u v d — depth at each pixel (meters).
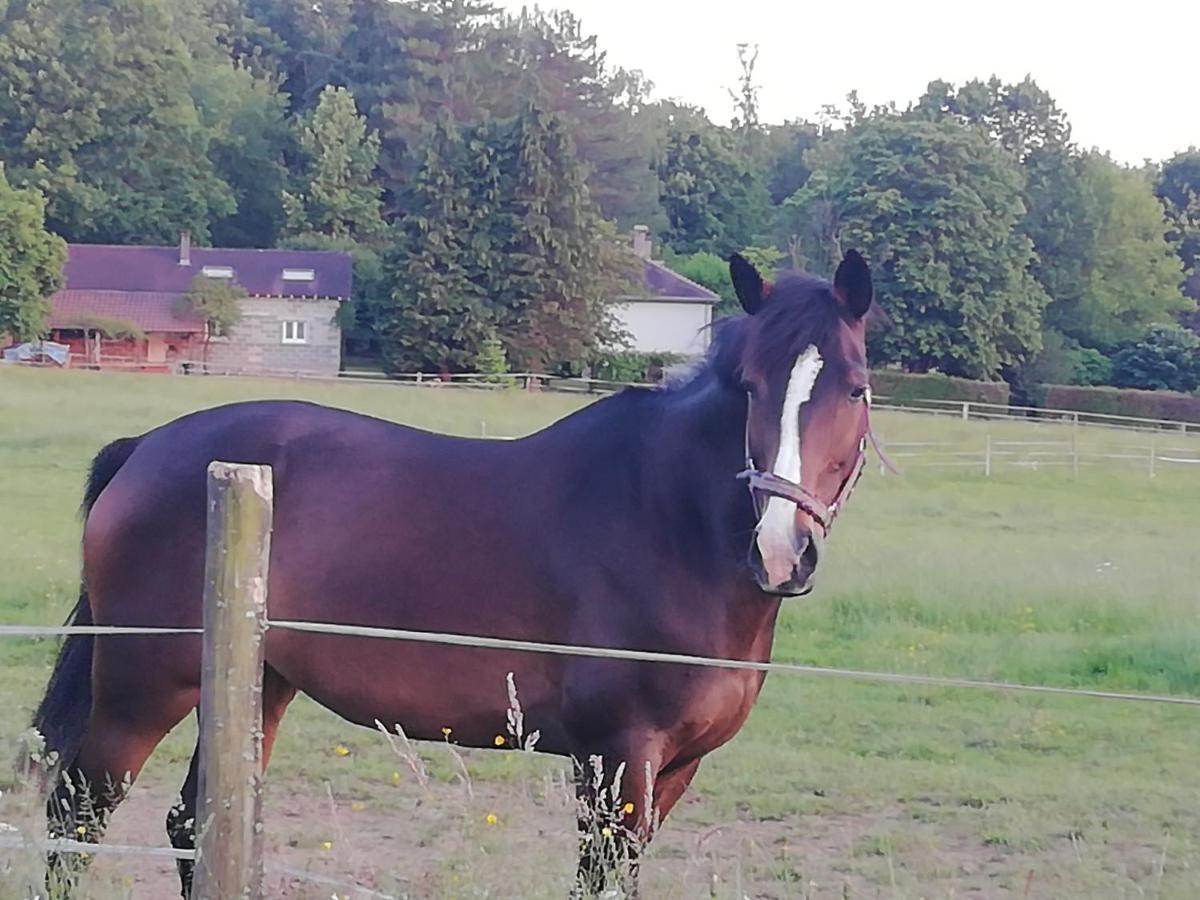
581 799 4.11
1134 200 66.25
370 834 6.06
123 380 33.53
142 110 63.94
